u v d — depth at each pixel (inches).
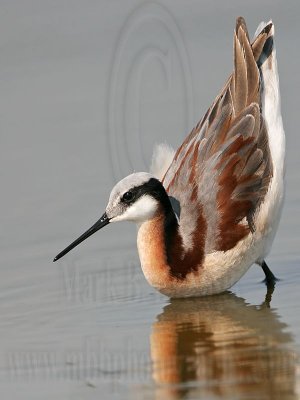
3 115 729.6
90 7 819.4
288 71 743.7
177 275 515.8
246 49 564.4
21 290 531.2
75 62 775.7
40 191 643.5
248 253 525.7
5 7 826.8
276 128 554.6
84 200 627.5
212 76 739.4
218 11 818.2
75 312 501.4
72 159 674.8
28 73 772.6
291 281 534.9
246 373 415.5
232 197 524.7
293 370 416.5
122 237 593.0
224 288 528.7
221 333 465.1
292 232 583.5
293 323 473.1
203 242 515.8
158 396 399.9
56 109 731.4
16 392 410.6
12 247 582.9
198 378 413.7
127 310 506.3
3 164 674.8
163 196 518.3
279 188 538.0
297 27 795.4
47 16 815.1
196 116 701.3
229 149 533.3
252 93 553.0
